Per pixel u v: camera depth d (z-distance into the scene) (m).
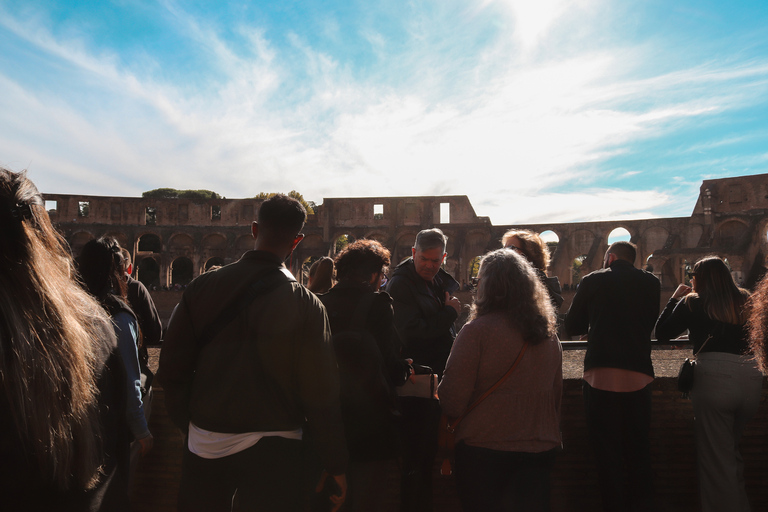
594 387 4.23
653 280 4.35
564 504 4.64
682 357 5.66
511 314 3.27
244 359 2.67
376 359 3.20
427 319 4.11
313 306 2.79
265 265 2.87
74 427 1.65
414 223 51.00
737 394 4.07
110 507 1.85
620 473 4.11
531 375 3.23
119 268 3.78
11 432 1.48
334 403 2.76
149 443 3.43
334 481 2.93
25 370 1.50
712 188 44.19
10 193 1.60
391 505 4.47
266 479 2.65
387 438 3.23
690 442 4.68
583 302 4.45
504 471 3.16
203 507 2.71
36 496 1.57
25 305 1.57
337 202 51.94
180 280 57.28
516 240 4.67
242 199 52.81
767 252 40.22
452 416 3.32
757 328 3.27
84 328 1.84
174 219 52.41
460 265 47.94
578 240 46.97
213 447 2.67
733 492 4.09
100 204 51.41
